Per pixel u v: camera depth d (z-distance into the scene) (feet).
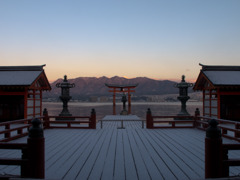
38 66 61.62
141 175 17.48
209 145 12.21
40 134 12.28
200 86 62.90
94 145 29.12
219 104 54.19
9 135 32.19
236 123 30.55
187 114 59.36
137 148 27.22
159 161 21.43
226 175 11.99
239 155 23.56
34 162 11.87
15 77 57.62
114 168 19.26
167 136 36.35
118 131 42.39
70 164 20.42
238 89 54.70
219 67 60.08
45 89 65.67
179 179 16.56
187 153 24.59
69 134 38.68
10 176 11.64
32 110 59.82
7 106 58.49
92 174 17.70
